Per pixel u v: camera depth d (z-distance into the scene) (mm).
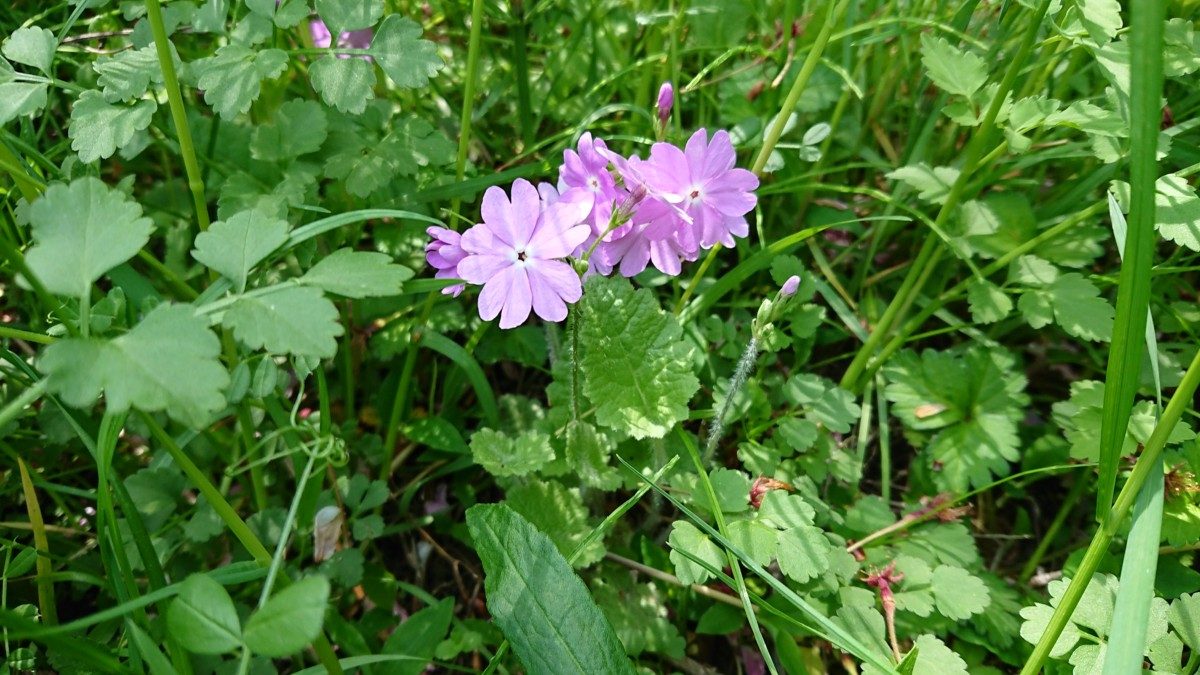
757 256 218
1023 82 252
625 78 271
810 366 258
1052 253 229
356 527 207
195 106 246
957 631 198
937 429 236
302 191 203
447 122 270
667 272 188
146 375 111
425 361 254
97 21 252
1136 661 130
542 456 199
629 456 219
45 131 247
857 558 210
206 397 111
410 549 232
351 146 210
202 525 193
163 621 160
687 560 175
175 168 261
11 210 188
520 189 167
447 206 245
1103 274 256
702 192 180
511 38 256
